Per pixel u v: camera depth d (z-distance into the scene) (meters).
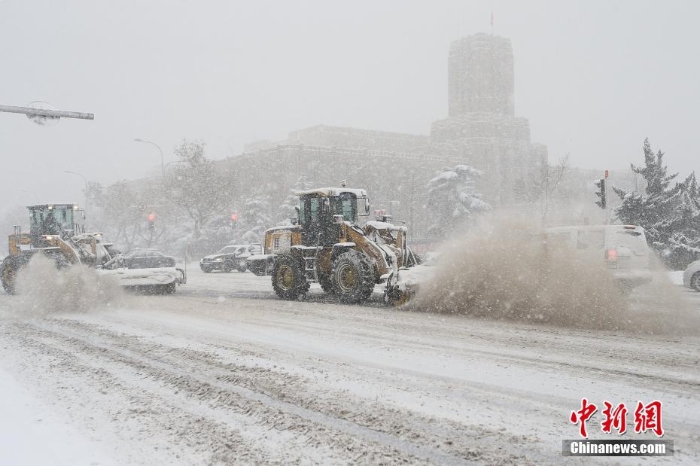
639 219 31.14
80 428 5.79
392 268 14.73
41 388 7.28
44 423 5.96
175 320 12.76
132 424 5.88
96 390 7.12
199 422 5.88
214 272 39.03
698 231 30.86
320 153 88.44
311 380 7.27
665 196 31.08
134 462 4.95
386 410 6.07
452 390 6.73
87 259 19.52
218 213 60.84
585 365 7.80
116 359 8.82
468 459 4.84
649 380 7.02
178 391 6.97
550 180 60.97
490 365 7.89
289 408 6.21
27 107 15.38
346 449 5.10
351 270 15.33
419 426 5.59
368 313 13.44
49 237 18.97
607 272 12.34
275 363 8.22
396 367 7.86
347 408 6.16
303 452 5.06
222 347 9.46
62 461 4.99
